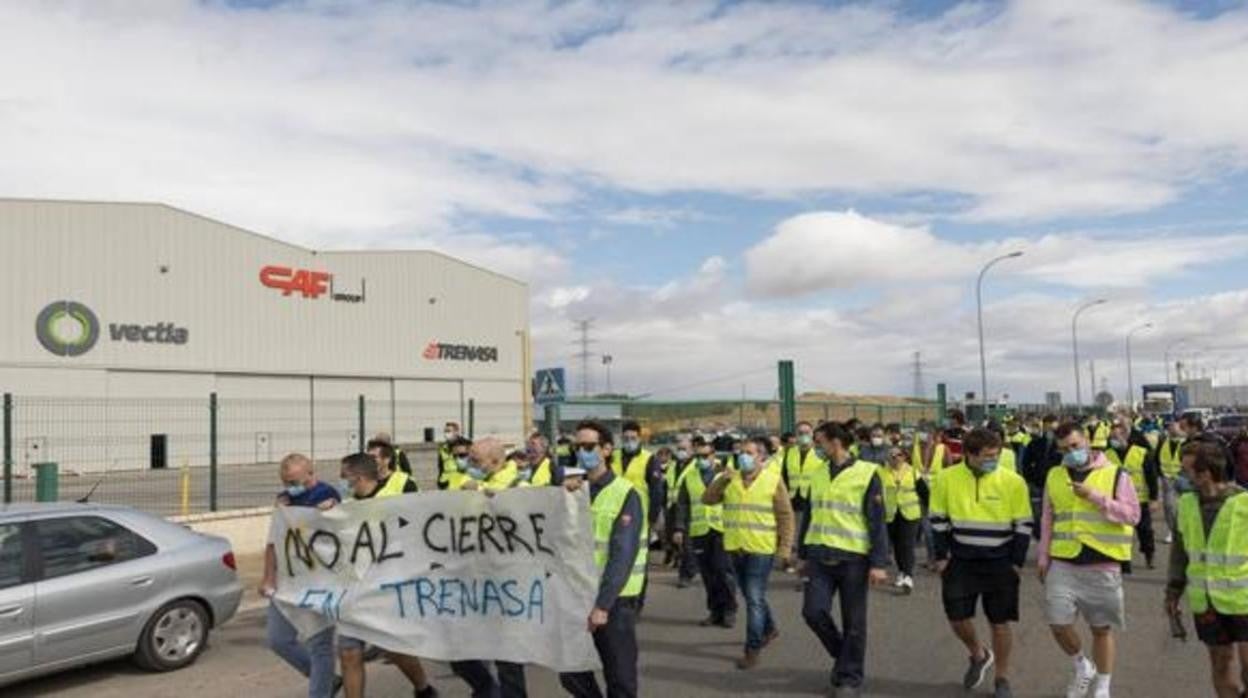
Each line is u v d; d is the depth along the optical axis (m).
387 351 51.25
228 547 9.27
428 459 26.61
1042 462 14.30
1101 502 6.44
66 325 38.94
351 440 36.88
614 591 5.63
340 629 6.43
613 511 5.88
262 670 8.63
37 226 38.53
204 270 43.34
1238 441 12.25
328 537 6.54
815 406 31.44
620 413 28.62
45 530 7.99
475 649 6.18
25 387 37.75
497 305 58.22
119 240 40.62
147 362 41.19
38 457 24.86
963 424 13.82
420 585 6.34
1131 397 75.19
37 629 7.66
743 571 8.26
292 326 46.78
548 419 17.23
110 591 8.16
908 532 11.77
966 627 7.08
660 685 7.57
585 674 6.12
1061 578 6.67
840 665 7.09
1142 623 9.67
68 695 7.89
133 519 8.67
